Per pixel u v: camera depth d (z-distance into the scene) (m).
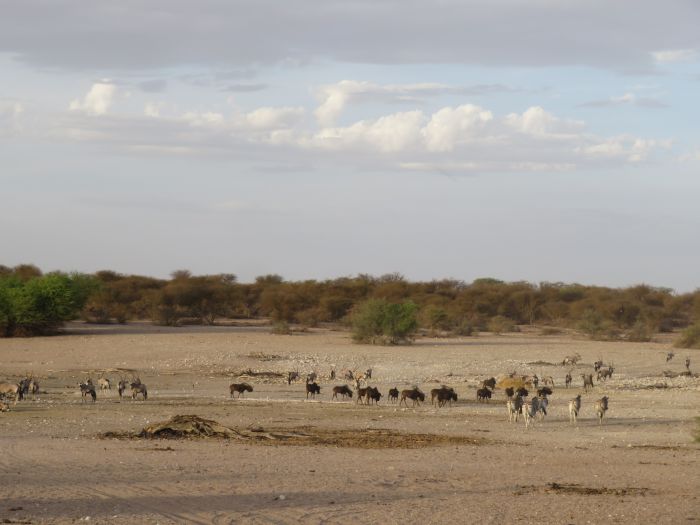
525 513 29.58
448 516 28.94
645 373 108.81
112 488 32.59
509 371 108.44
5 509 28.48
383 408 70.12
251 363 113.44
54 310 150.88
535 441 50.25
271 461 40.50
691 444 49.25
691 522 28.59
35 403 70.56
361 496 32.16
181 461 39.75
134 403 71.44
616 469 39.66
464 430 55.47
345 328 194.38
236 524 27.36
